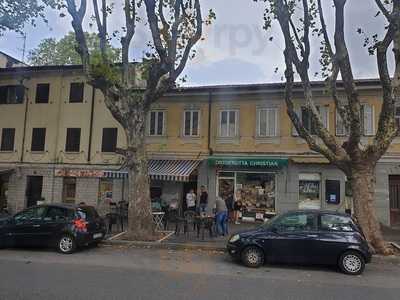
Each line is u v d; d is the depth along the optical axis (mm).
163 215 16953
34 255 11102
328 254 9562
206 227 14531
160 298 6641
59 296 6598
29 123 23438
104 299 6488
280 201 19391
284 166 19438
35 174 22922
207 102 20969
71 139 22641
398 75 11938
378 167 18266
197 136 20844
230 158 19812
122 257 10969
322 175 19000
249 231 10344
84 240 11797
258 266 9875
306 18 12922
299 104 19656
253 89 19953
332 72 13172
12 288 7074
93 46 19062
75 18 13820
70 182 22641
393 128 11906
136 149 14016
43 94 23516
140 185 13945
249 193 19984
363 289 7801
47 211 12125
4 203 23359
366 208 11938
